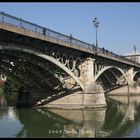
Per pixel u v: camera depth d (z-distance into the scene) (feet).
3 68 149.07
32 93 180.34
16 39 117.70
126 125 118.83
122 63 261.03
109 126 116.16
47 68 144.97
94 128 111.45
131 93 296.92
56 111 160.35
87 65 173.47
